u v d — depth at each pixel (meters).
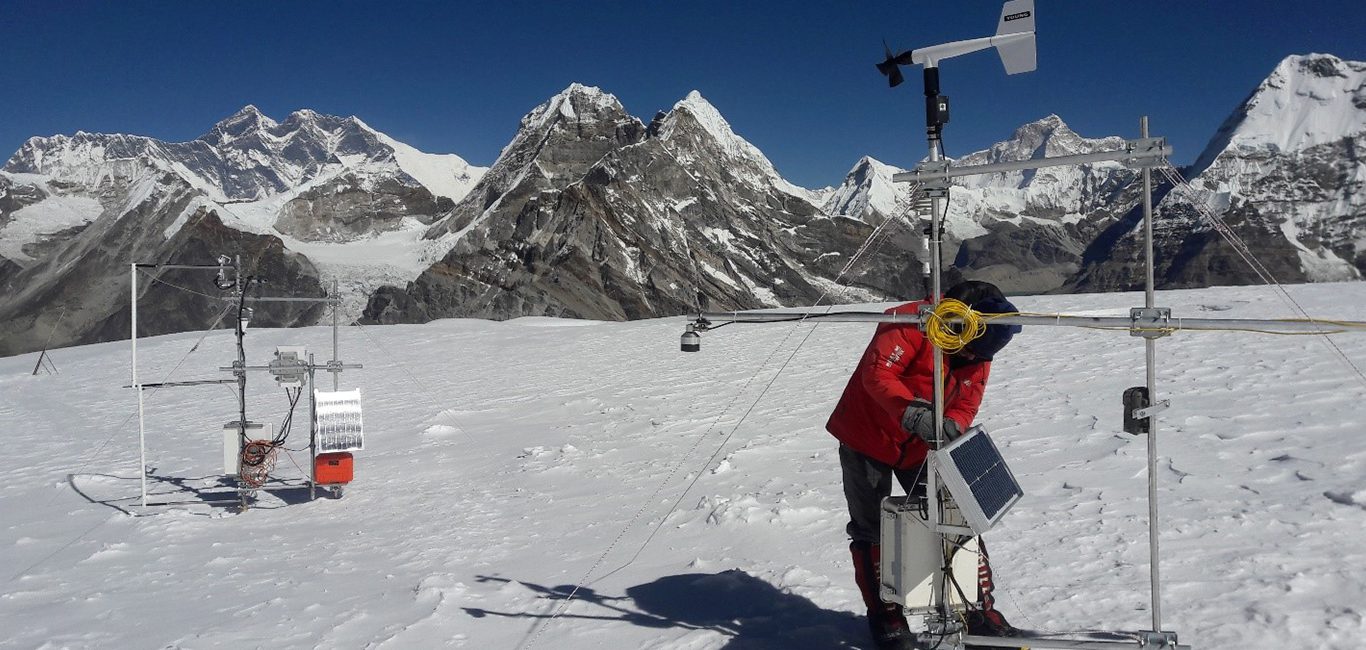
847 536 5.96
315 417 9.71
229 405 19.89
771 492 7.62
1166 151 2.99
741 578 5.25
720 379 16.66
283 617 5.44
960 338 3.29
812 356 18.48
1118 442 7.97
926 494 3.56
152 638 5.23
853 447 3.94
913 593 3.49
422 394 18.83
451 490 9.64
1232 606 4.00
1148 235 3.05
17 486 12.20
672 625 4.60
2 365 33.38
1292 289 21.16
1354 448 6.73
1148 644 3.16
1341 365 10.99
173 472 12.46
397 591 5.78
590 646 4.43
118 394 23.12
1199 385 10.62
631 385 17.08
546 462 10.55
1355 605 3.86
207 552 7.67
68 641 5.30
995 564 5.00
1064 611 4.16
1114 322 3.07
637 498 8.17
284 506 9.67
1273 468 6.47
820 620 4.45
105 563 7.53
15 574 7.33
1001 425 9.54
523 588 5.57
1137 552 4.91
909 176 3.30
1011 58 3.22
